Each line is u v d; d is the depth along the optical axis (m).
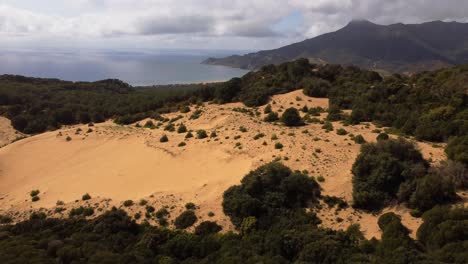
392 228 25.12
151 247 27.56
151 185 41.56
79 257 24.53
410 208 28.77
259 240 26.73
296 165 37.03
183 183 40.38
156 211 33.53
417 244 23.55
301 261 22.50
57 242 26.62
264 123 56.75
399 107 56.16
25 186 50.38
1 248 26.50
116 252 26.44
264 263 22.20
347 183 33.22
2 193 49.38
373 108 58.12
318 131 49.44
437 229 23.11
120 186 42.91
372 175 31.39
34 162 59.56
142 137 62.25
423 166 31.83
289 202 31.38
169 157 49.34
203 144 50.69
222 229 29.86
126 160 52.72
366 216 29.42
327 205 31.00
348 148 41.06
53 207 37.88
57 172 53.78
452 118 46.50
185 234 28.64
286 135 46.97
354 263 20.80
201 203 33.56
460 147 33.88
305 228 27.12
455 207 25.47
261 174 33.44
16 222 36.31
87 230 30.86
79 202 38.16
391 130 48.94
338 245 23.22
